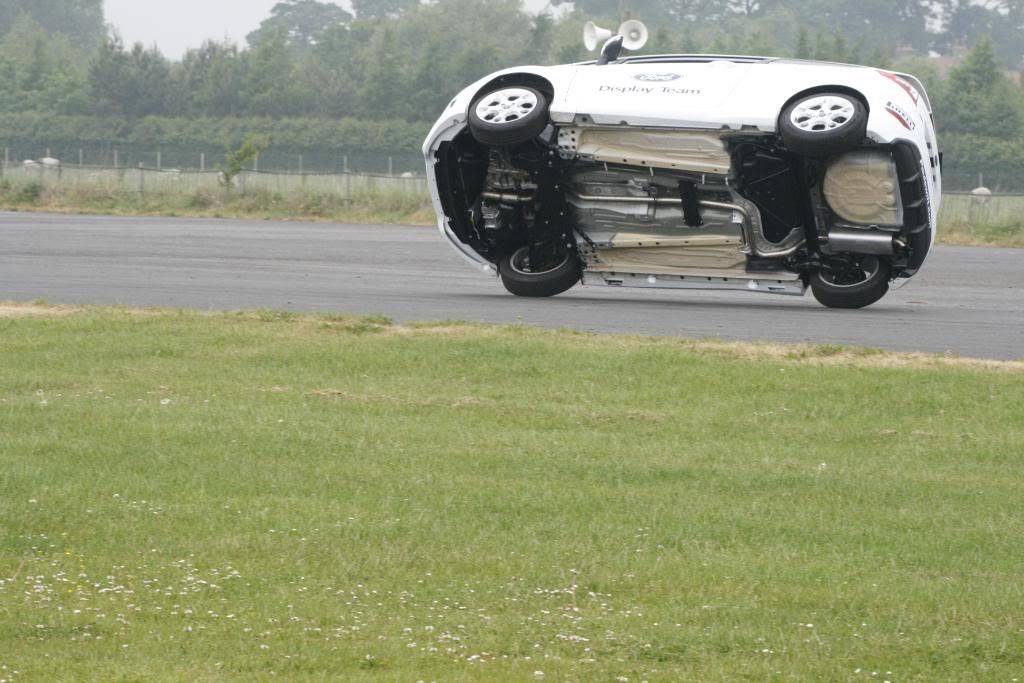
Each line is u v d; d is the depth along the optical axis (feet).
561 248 113.09
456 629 44.21
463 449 66.18
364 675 40.42
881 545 53.47
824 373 82.07
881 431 71.67
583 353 86.22
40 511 54.80
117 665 40.65
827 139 98.48
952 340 95.61
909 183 101.71
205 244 171.32
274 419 70.85
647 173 106.11
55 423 69.21
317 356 86.17
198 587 47.32
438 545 52.26
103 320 97.60
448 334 92.89
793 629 44.62
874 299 108.88
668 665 41.68
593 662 41.70
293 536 52.90
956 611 46.24
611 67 107.86
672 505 58.03
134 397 75.77
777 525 55.57
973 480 63.41
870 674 41.24
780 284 109.40
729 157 103.09
